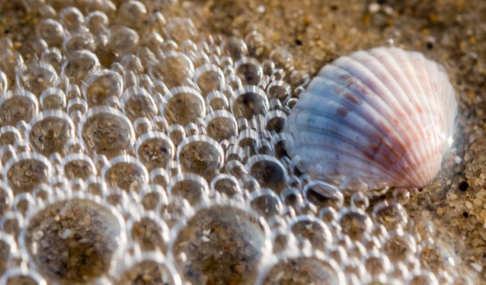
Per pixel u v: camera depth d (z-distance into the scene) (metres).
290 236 0.17
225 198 0.17
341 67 0.18
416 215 0.17
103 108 0.18
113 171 0.17
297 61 0.18
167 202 0.17
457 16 0.19
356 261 0.17
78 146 0.17
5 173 0.17
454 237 0.17
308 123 0.17
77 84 0.18
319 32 0.19
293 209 0.17
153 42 0.18
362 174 0.17
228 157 0.18
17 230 0.17
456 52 0.19
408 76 0.17
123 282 0.16
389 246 0.17
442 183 0.17
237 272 0.17
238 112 0.18
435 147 0.17
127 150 0.17
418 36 0.19
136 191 0.17
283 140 0.18
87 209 0.17
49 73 0.18
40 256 0.17
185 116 0.18
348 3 0.19
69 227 0.17
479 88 0.18
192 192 0.17
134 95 0.18
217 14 0.19
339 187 0.17
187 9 0.19
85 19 0.19
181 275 0.17
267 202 0.17
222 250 0.17
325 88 0.17
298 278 0.17
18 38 0.18
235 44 0.18
